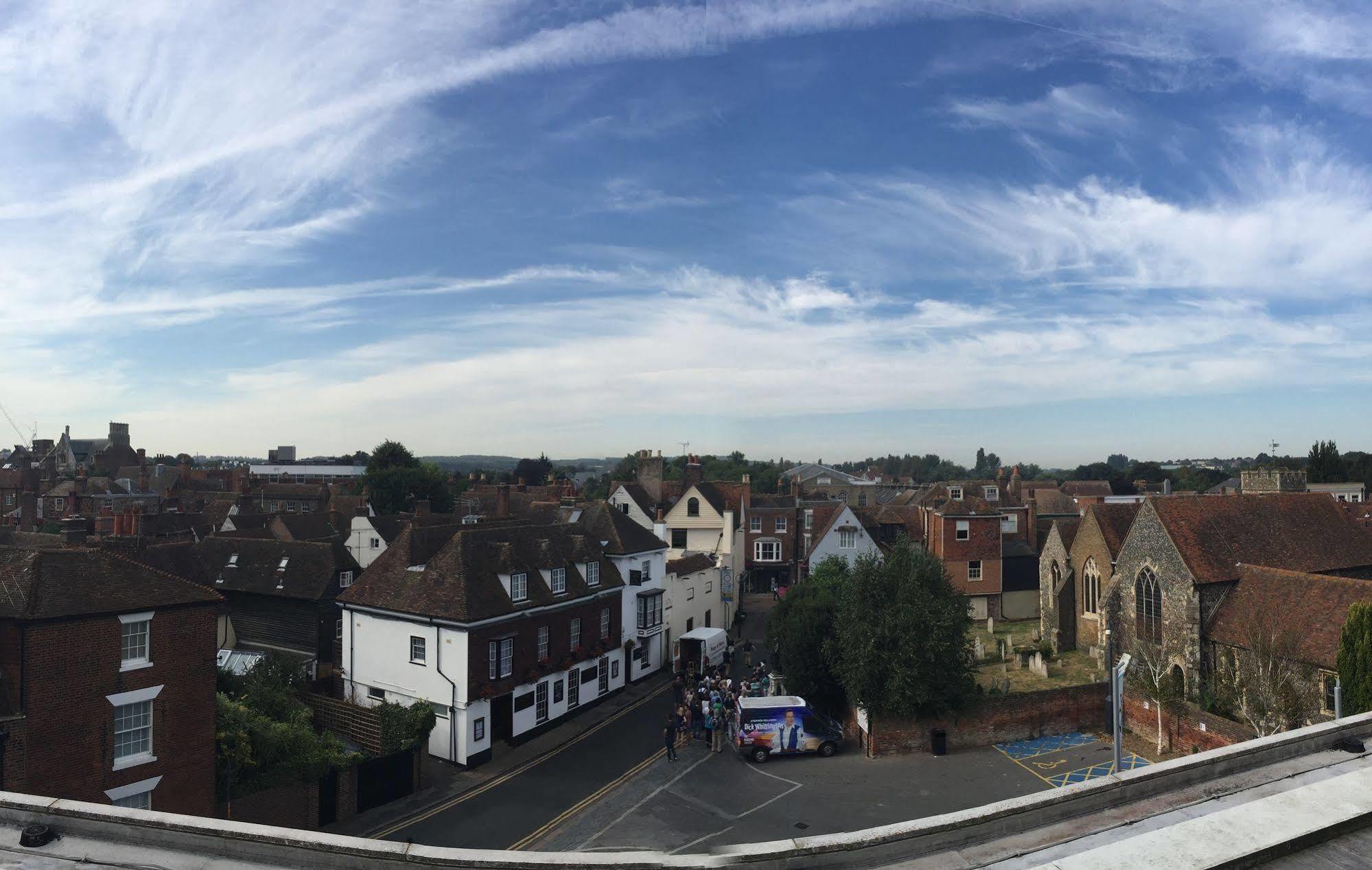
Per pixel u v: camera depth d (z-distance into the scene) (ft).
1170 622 122.83
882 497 397.39
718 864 21.63
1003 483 263.08
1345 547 132.77
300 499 365.81
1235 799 27.02
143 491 350.43
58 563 76.28
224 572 155.33
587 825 88.28
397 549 126.00
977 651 150.82
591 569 138.41
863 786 98.94
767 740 109.29
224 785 83.35
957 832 23.73
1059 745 112.68
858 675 109.81
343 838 23.35
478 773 105.29
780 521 242.58
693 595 181.27
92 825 25.55
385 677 116.88
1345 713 91.56
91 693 73.92
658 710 134.51
